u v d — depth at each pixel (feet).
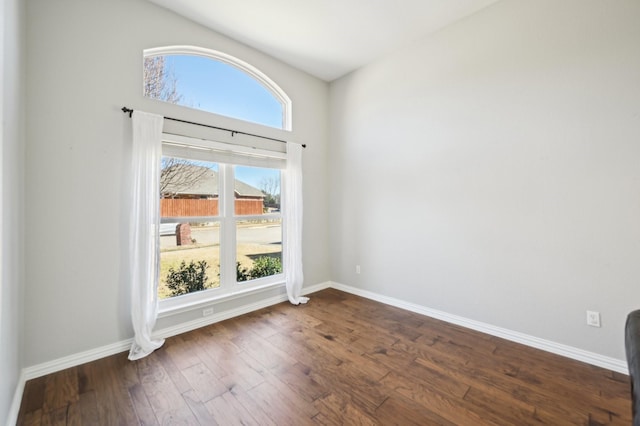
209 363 7.15
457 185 9.36
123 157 7.80
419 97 10.34
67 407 5.57
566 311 7.37
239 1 8.36
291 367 6.95
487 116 8.64
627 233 6.55
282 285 11.76
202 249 9.77
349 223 12.98
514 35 8.09
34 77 6.57
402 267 11.01
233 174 10.53
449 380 6.40
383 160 11.56
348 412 5.44
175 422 5.21
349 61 11.85
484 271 8.79
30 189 6.49
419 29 9.71
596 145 6.89
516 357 7.36
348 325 9.43
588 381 6.31
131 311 7.73
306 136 12.81
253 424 5.15
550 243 7.58
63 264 6.93
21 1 6.07
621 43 6.56
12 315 5.31
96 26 7.44
